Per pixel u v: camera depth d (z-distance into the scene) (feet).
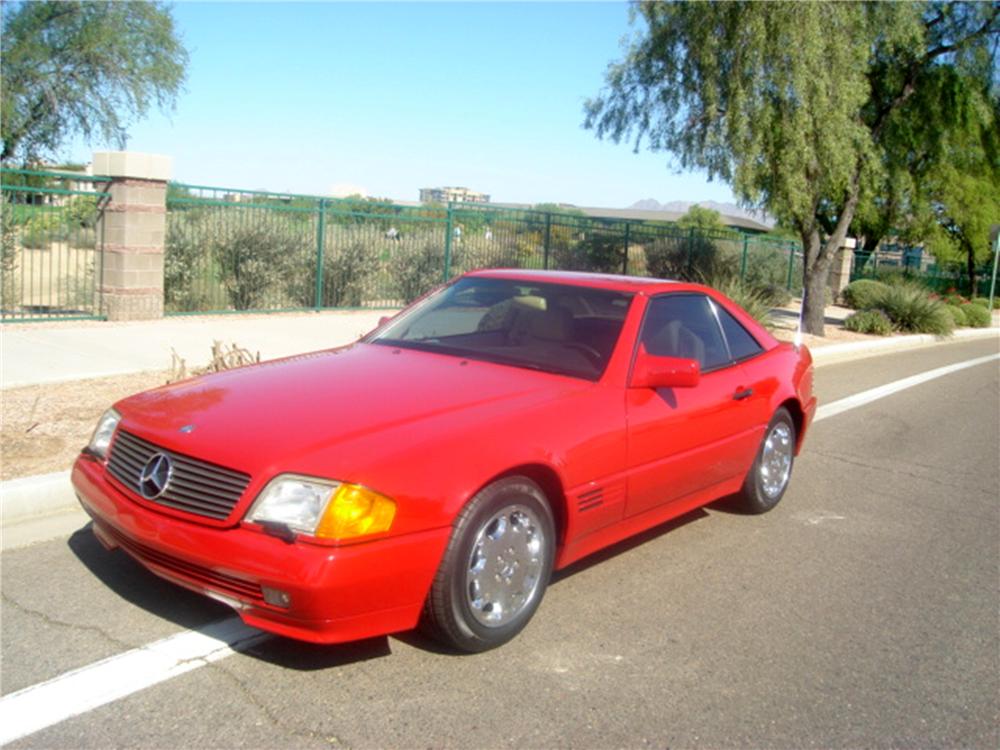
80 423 23.27
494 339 17.44
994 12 62.44
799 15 51.90
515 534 13.60
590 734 11.62
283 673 12.59
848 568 18.58
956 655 14.79
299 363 16.55
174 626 13.74
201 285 48.78
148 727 11.14
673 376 16.06
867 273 112.78
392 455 12.30
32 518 17.79
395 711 11.82
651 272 77.36
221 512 12.03
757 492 21.08
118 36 78.48
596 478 14.85
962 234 117.50
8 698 11.59
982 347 72.84
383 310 56.13
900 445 31.32
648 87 59.67
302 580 11.30
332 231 55.16
